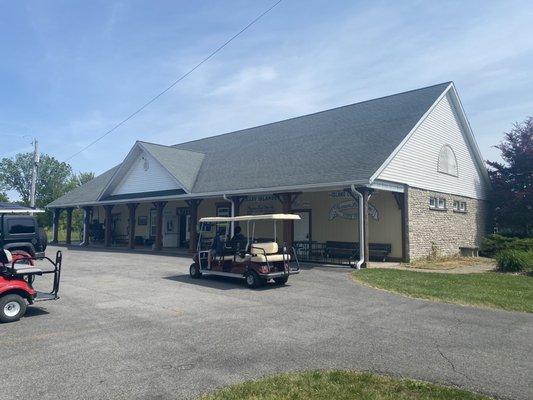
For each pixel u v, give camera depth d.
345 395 4.49
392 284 11.70
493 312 8.59
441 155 20.69
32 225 14.56
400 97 22.02
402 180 17.31
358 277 13.07
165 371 5.26
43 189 71.12
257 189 17.98
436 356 5.82
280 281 12.08
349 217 19.06
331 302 9.57
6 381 4.97
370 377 5.01
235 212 19.88
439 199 20.17
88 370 5.30
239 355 5.86
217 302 9.57
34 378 5.05
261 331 7.08
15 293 8.04
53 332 7.06
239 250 12.09
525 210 24.02
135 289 11.28
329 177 15.89
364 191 15.57
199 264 13.22
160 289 11.30
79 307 9.01
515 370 5.29
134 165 26.28
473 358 5.74
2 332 7.06
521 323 7.70
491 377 5.06
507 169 25.25
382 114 20.55
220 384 4.84
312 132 22.17
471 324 7.59
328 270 14.79
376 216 18.31
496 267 15.48
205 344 6.37
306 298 10.05
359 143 18.02
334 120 22.67
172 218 27.59
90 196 29.97
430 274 13.77
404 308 8.93
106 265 16.72
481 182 25.03
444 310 8.74
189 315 8.28
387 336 6.79
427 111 18.78
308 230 20.52
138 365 5.48
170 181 23.45
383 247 17.55
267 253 11.68
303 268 15.36
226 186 19.84
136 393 4.62
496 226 25.86
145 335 6.87
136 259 19.05
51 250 24.84
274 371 5.25
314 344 6.36
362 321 7.79
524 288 11.23
